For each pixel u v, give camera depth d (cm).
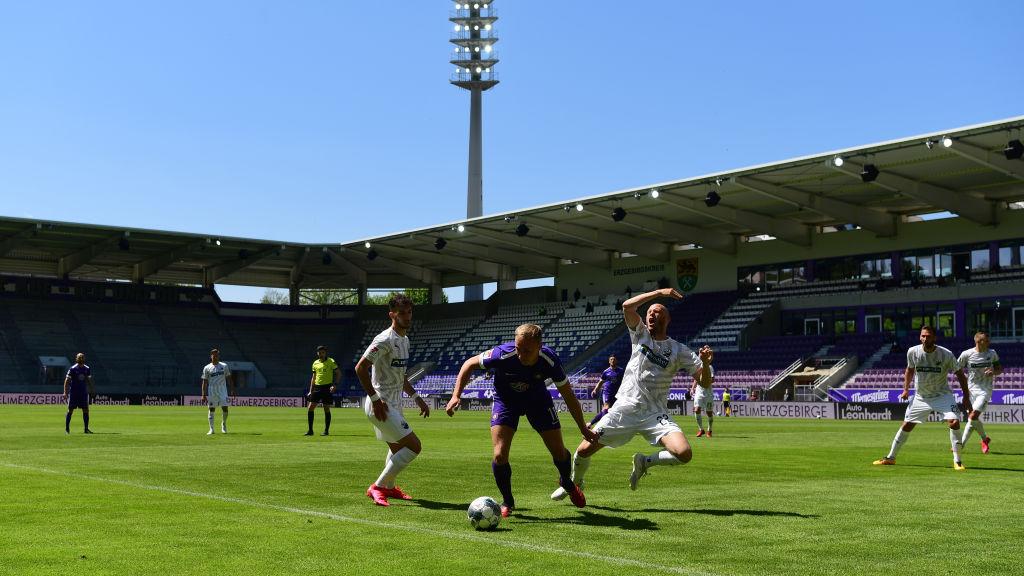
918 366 1314
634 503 896
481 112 6675
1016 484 1088
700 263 5525
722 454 1585
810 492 996
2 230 5272
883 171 3788
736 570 589
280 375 6569
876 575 580
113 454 1497
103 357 6022
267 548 654
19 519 782
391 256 6366
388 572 578
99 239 5759
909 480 1133
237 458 1422
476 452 1574
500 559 618
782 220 4866
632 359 885
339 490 996
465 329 6500
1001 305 4281
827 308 4919
